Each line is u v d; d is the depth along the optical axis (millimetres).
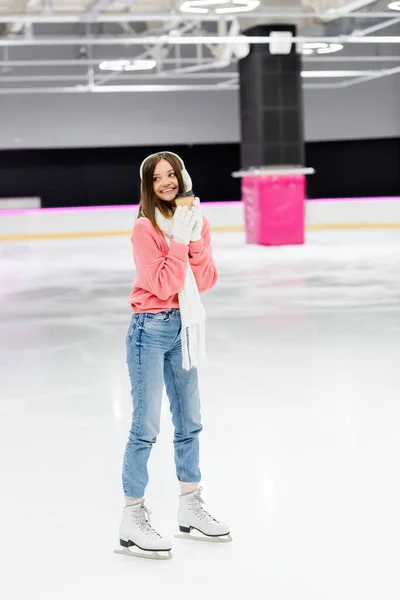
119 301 14859
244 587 4070
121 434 6852
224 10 18438
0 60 34656
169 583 4141
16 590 4105
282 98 24703
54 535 4809
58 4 22375
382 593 3959
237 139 37750
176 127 37312
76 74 35625
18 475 5898
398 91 36812
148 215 4344
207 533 4633
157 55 29656
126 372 9180
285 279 17375
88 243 29328
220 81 37250
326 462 5984
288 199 25734
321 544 4555
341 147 38625
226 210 33219
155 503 5262
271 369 9125
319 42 24578
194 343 4430
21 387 8625
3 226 31406
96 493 5488
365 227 33188
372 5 23094
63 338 11352
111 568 4340
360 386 8273
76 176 38031
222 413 7414
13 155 37375
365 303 13805
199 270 4461
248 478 5688
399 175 38031
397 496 5270
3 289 17047
